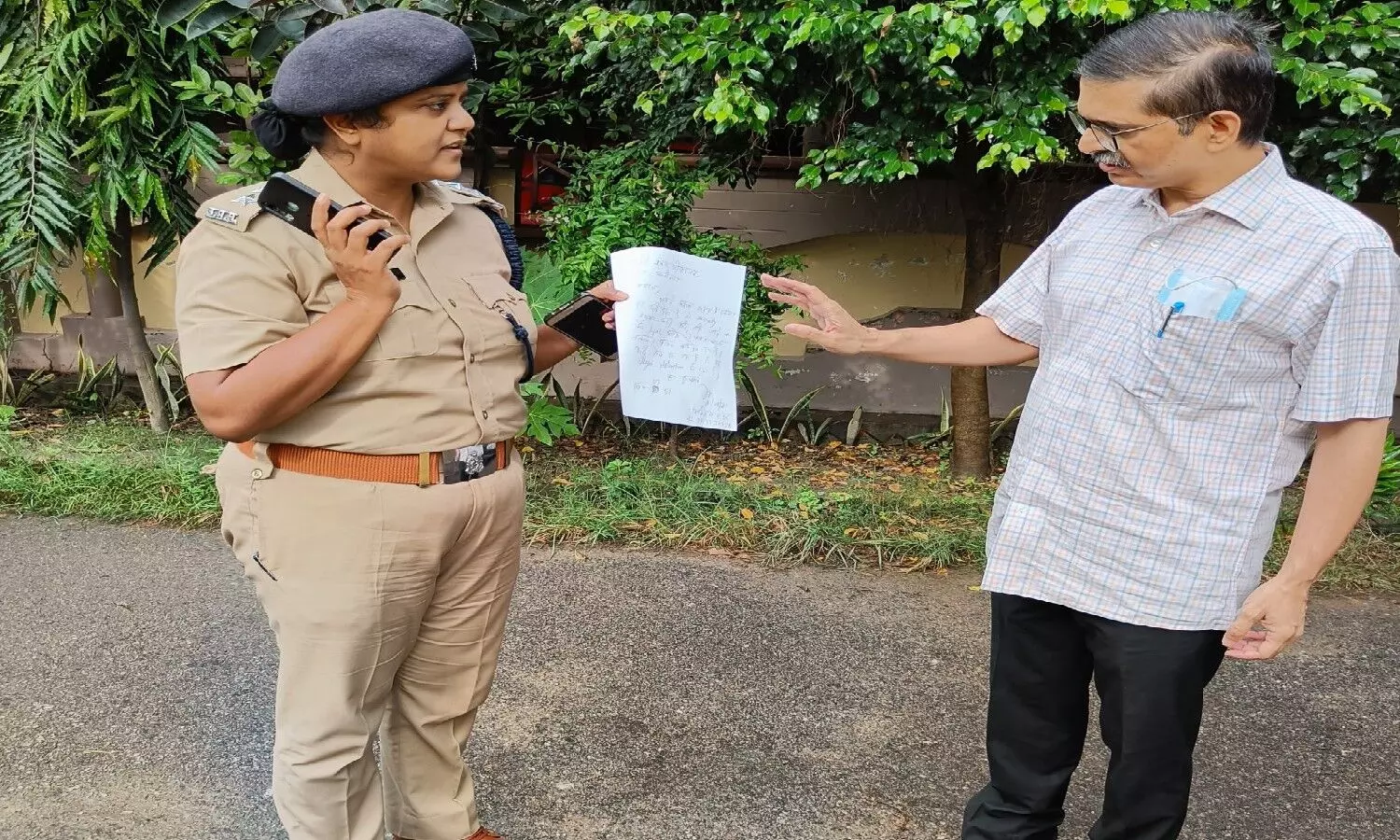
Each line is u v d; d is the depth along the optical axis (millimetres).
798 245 5340
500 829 2266
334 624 1634
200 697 2764
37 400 5535
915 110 3783
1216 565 1579
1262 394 1527
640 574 3672
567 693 2854
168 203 4527
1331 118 3578
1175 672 1628
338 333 1459
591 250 4098
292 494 1602
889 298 5367
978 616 3420
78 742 2533
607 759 2543
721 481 4582
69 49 4215
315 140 1591
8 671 2867
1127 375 1586
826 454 5203
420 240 1652
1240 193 1490
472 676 1913
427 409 1616
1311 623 3377
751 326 4387
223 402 1468
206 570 3590
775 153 5102
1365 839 2295
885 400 5480
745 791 2434
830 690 2916
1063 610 1768
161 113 4473
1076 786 2479
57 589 3408
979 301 4742
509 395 1755
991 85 3625
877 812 2367
